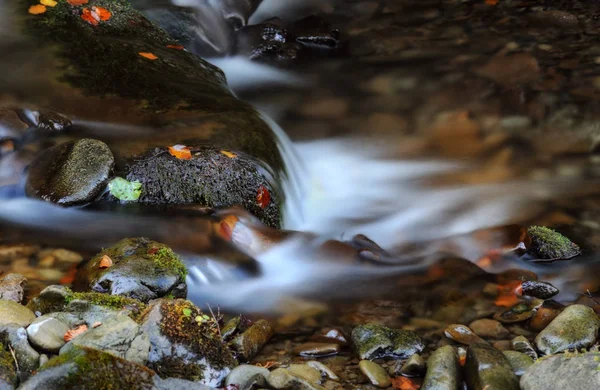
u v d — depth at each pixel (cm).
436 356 245
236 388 234
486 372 238
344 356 252
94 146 290
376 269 282
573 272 286
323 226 310
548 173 342
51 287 246
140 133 301
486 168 346
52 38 335
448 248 293
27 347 230
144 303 249
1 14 342
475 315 267
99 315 240
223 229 281
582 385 225
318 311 266
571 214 318
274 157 309
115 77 324
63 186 284
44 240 275
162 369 234
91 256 272
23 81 314
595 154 351
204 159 292
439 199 328
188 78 335
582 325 254
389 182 338
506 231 296
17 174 290
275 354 251
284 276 277
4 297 252
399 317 266
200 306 264
